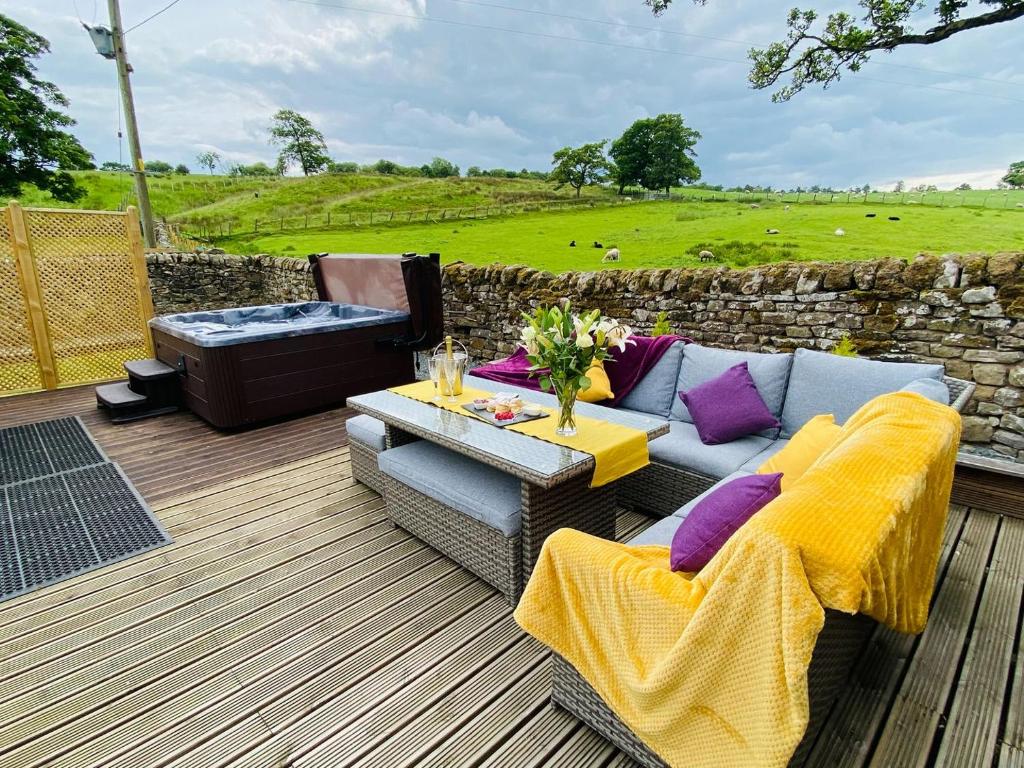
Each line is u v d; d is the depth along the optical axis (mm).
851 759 1503
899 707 1674
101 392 4918
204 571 2506
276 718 1717
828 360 2863
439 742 1619
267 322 5953
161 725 1698
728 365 3152
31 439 4262
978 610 2107
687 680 1196
